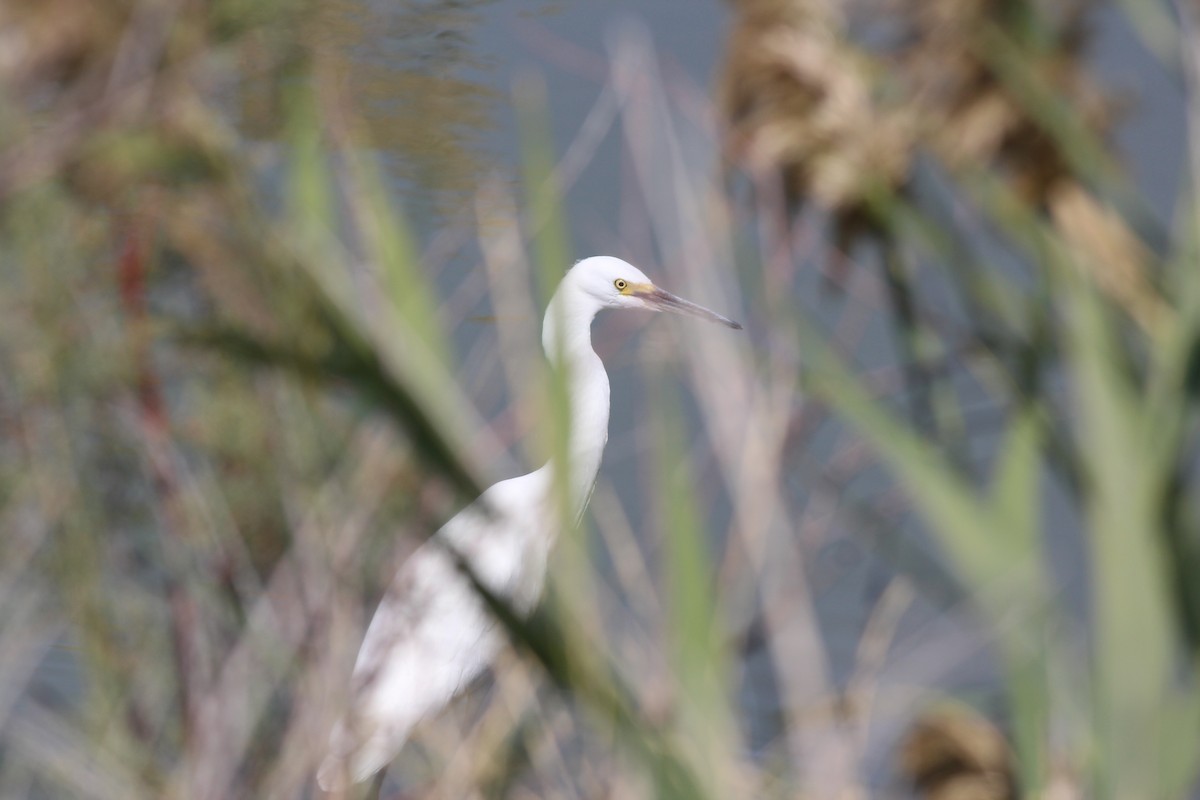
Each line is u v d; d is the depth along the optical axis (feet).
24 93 22.80
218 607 23.52
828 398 20.63
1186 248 21.09
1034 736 16.93
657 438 12.36
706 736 12.23
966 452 25.34
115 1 22.35
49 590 24.77
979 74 26.16
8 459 24.29
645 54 20.42
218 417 23.02
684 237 19.48
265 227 19.47
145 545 24.70
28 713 23.86
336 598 20.13
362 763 26.86
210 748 21.65
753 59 26.05
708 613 12.29
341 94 21.84
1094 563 18.22
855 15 26.73
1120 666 17.30
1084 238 25.22
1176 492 19.13
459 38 23.53
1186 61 23.31
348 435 20.62
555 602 11.71
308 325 15.42
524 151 11.50
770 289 22.33
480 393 19.33
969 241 27.91
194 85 22.11
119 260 23.66
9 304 23.84
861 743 16.71
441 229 21.98
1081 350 21.17
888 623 18.62
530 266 18.38
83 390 24.22
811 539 21.74
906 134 26.12
